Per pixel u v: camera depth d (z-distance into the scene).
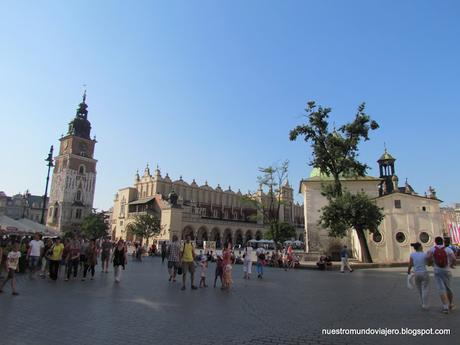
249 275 22.25
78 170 105.25
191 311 10.52
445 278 10.72
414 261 11.48
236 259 37.50
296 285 17.95
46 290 14.41
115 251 17.81
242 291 15.38
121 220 99.19
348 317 9.88
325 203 50.19
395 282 19.67
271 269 30.66
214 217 110.81
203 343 7.26
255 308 11.18
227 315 10.01
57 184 104.38
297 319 9.57
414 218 43.66
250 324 8.93
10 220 25.55
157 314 9.98
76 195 103.56
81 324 8.65
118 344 7.09
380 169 61.22
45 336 7.55
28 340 7.24
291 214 130.00
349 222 35.72
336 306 11.66
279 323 9.08
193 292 14.70
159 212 92.19
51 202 103.69
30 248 19.03
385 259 43.25
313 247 48.75
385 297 13.78
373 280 20.84
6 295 12.89
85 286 15.95
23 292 13.73
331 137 38.38
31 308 10.52
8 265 13.20
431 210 43.72
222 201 115.75
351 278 22.14
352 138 38.34
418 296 14.08
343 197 36.25
